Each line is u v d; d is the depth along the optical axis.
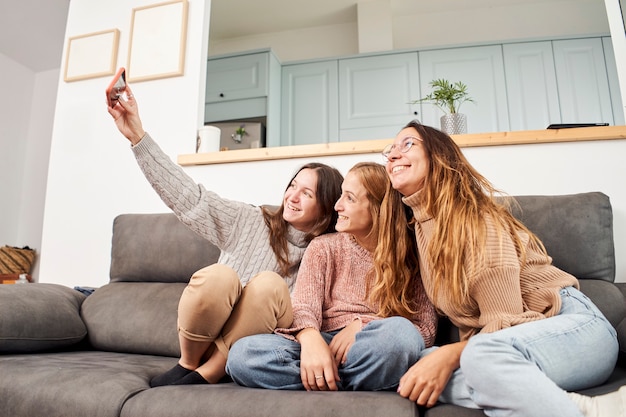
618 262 1.45
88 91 2.23
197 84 2.08
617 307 1.09
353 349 0.81
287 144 3.80
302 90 3.88
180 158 1.94
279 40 4.42
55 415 0.83
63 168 2.15
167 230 1.50
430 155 1.00
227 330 0.90
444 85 2.34
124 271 1.52
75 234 2.06
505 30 4.00
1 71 3.85
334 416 0.68
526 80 3.52
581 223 1.20
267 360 0.81
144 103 2.14
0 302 1.15
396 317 0.83
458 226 0.90
